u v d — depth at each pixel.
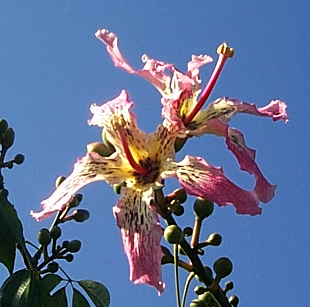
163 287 0.54
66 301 0.61
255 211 0.54
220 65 0.59
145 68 0.60
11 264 0.53
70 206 0.64
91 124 0.60
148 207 0.56
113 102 0.60
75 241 0.63
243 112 0.61
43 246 0.62
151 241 0.55
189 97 0.60
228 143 0.57
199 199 0.57
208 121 0.59
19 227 0.54
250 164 0.58
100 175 0.58
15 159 0.68
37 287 0.54
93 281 0.61
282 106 0.62
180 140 0.59
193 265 0.56
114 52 0.60
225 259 0.56
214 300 0.56
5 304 0.53
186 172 0.56
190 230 0.59
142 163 0.59
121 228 0.56
